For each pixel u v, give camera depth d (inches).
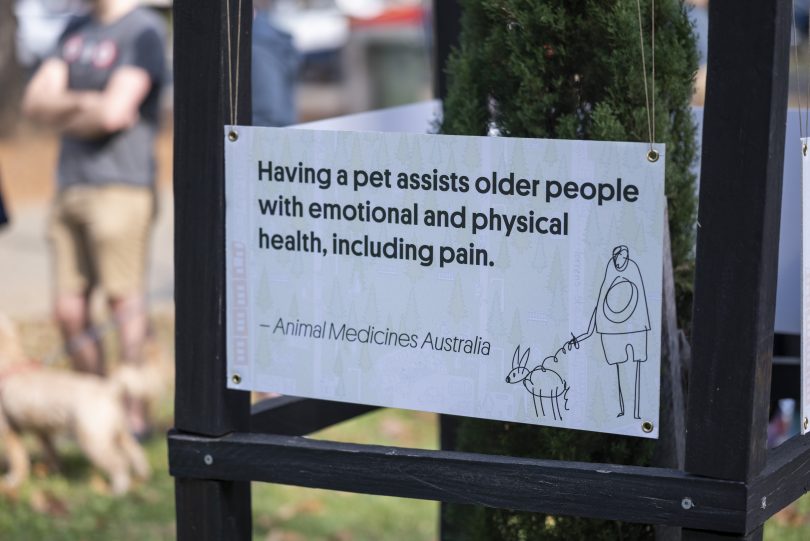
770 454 91.1
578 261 89.2
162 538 206.5
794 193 125.8
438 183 92.9
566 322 90.4
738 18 80.7
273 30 218.8
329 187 97.0
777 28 80.0
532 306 91.3
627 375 89.0
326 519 214.1
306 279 99.0
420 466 95.2
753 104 81.2
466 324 93.7
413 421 277.0
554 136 104.5
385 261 95.9
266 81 215.5
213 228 100.9
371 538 204.1
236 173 100.1
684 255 111.3
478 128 108.5
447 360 94.8
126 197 239.8
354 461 97.3
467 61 109.1
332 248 97.7
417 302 95.3
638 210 86.7
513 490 92.4
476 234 92.3
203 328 102.0
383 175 94.7
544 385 91.7
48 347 333.7
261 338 101.4
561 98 103.7
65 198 242.8
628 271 87.7
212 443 101.8
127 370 234.1
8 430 230.4
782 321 128.0
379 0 737.0
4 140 708.0
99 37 234.1
